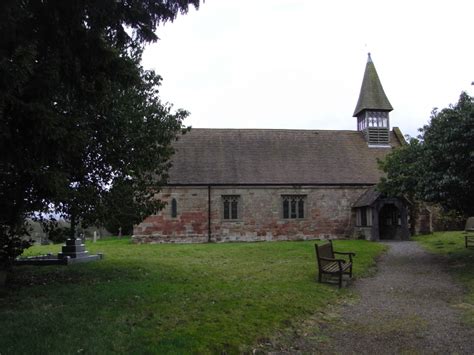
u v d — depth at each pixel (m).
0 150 6.62
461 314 8.41
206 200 26.59
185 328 6.90
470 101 13.80
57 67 6.82
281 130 31.39
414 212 27.62
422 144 15.67
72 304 8.15
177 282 10.55
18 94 6.46
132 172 12.37
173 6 7.32
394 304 9.41
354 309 9.04
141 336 6.44
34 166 7.54
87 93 7.99
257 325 7.38
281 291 9.80
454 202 14.40
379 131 31.55
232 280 11.07
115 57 7.55
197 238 26.25
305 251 17.64
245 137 30.25
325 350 6.62
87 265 13.27
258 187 27.11
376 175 28.67
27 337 6.21
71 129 7.78
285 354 6.48
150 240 25.97
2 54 5.90
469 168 13.34
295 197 27.67
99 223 11.66
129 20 7.35
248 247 19.72
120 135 11.48
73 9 6.54
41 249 19.89
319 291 10.21
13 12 6.00
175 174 26.58
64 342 6.03
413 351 6.49
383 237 27.55
